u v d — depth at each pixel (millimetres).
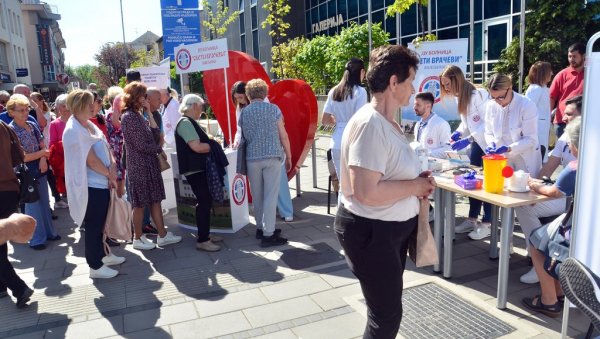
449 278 3838
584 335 2943
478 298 3479
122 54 41938
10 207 3916
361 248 2168
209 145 4523
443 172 3986
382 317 2258
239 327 3229
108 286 4020
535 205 3600
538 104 5180
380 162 1992
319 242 4887
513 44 9789
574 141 2859
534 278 3686
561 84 5832
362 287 2287
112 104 5555
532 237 3152
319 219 5746
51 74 50688
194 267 4363
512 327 3066
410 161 2104
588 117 2436
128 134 4508
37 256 4910
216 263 4430
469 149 5020
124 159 4938
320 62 13844
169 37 10703
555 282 3164
